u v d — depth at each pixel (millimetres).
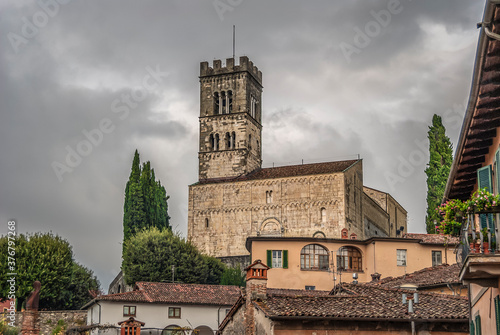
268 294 44688
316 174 138750
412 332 37812
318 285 82188
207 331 81938
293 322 39906
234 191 143750
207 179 152375
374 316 39594
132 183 136000
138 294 82000
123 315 79438
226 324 52156
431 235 83125
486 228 24141
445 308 41156
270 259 83438
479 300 29781
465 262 23469
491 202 23328
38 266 101250
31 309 71000
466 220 25953
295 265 82812
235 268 133625
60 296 104875
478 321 30047
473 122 24625
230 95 156250
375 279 74812
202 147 154500
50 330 85750
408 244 80562
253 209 141750
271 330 39875
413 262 80000
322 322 40031
